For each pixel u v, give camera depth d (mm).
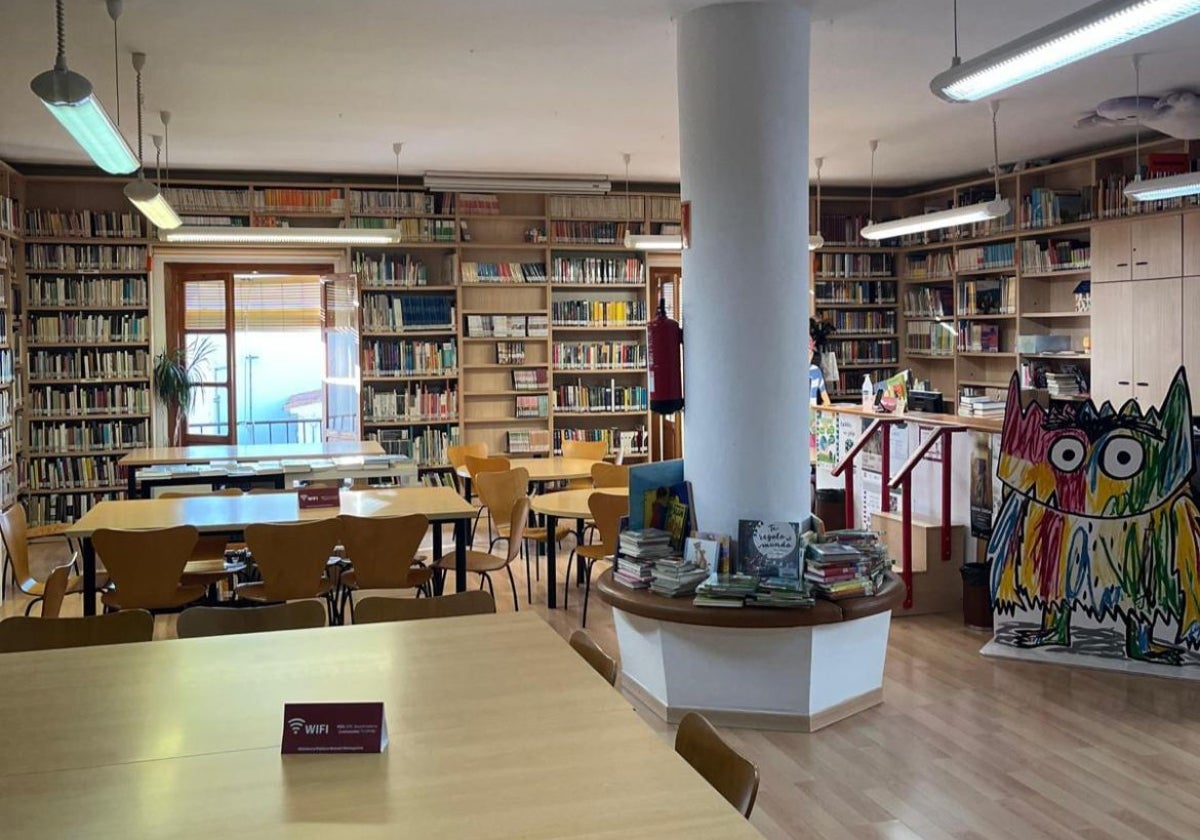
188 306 10141
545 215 10617
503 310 10688
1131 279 8477
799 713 4566
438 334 10516
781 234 4828
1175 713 4711
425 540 8820
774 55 4805
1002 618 5602
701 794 2035
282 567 4992
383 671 2896
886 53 6074
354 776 2145
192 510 5633
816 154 9438
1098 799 3822
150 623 3455
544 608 6836
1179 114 7281
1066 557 5441
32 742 2371
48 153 8859
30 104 7027
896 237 11547
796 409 4914
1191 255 7914
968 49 6004
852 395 11617
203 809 1992
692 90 4934
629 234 9453
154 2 5016
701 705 4672
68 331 9633
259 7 5109
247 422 12234
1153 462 5230
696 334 4945
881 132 8445
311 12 5195
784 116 4824
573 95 6973
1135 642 5289
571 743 2320
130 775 2170
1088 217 8938
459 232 10359
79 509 9758
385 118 7648
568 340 11086
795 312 4891
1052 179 9781
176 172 9797
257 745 2338
